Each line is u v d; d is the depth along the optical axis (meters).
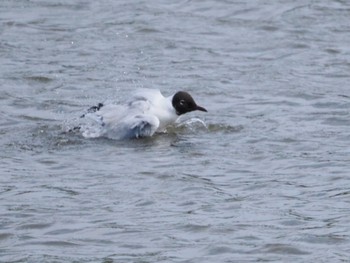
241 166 16.34
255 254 13.12
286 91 20.36
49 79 21.06
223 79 21.12
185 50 22.95
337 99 19.86
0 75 21.19
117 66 21.95
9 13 25.27
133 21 24.70
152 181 15.68
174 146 17.38
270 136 17.80
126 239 13.60
